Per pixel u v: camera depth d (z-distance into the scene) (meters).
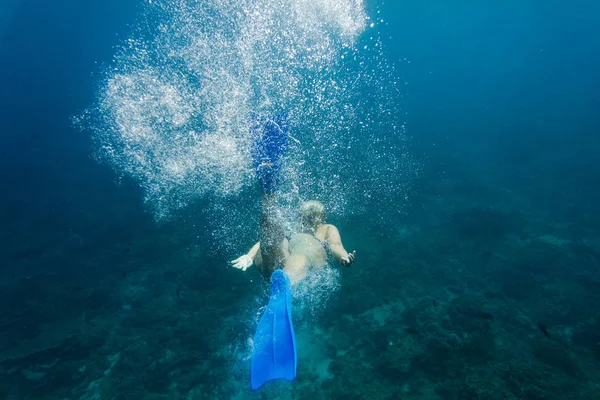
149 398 4.01
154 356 4.57
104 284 6.09
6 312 5.38
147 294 5.80
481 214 8.07
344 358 4.50
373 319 5.11
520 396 3.79
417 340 4.65
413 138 14.03
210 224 7.15
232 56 3.82
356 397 3.99
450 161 11.95
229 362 4.45
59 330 5.00
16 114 19.89
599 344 4.50
